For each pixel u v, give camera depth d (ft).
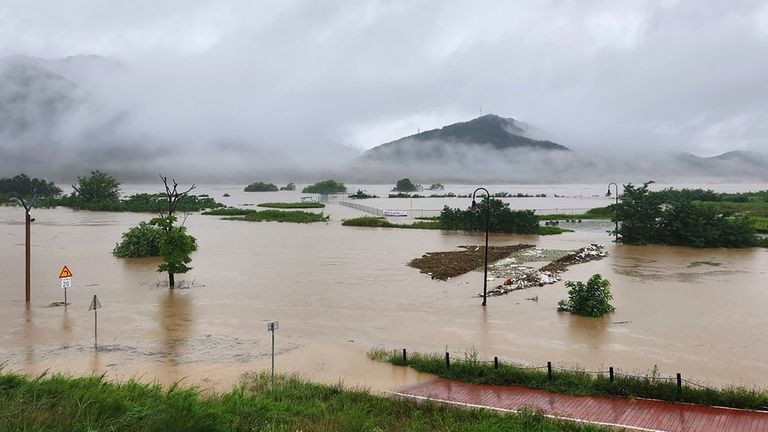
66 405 39.50
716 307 97.35
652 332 81.20
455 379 61.11
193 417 40.19
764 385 60.39
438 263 143.54
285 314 91.04
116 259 150.30
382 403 51.60
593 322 86.69
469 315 90.84
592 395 56.13
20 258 151.53
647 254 173.68
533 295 106.42
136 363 65.98
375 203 552.00
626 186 211.00
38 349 70.90
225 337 77.46
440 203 550.77
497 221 239.30
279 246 184.75
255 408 45.39
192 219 315.58
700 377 62.80
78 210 405.59
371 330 81.87
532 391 57.52
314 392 54.60
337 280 121.29
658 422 49.03
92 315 88.79
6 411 37.81
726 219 199.21
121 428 37.32
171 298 102.12
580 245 194.59
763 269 142.72
